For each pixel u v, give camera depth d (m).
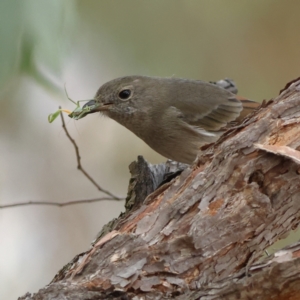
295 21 15.27
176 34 14.48
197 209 5.75
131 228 5.92
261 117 6.07
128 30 14.04
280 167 5.70
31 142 15.07
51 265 14.77
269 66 15.52
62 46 7.82
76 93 14.52
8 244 14.77
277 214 5.69
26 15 6.81
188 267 5.50
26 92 13.26
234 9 14.84
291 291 4.94
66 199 15.44
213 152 6.08
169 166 10.37
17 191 15.27
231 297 5.08
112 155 15.59
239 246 5.64
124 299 5.30
